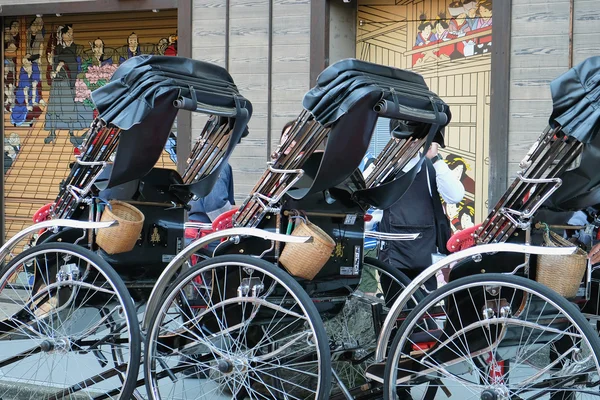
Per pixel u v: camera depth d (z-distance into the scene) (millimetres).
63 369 6141
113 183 4875
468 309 4285
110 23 9656
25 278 5340
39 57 10016
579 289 4406
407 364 4426
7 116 10188
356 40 8508
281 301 4617
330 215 4828
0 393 5641
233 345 4750
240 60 8539
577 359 4293
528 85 7406
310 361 4680
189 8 8719
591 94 3980
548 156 4164
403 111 4398
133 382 4727
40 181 10031
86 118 9852
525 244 4203
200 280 4992
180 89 4715
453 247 4934
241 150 8555
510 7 7418
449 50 8109
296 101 8320
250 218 4809
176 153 9039
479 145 7988
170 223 5453
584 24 7199
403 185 4832
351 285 5016
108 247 5070
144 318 4863
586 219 4680
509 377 4289
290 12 8312
